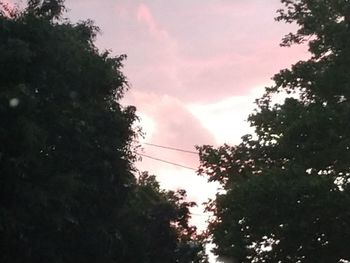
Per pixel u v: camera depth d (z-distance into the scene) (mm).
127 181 17516
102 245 16391
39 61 14008
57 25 15375
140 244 20062
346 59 20484
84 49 16359
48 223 13758
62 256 15680
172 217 25906
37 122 13852
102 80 16312
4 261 13578
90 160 15938
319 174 20297
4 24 13625
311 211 19219
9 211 12688
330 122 19906
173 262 26266
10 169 12445
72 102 15156
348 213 19078
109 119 16719
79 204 15289
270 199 19328
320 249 20922
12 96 12352
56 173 14148
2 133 12312
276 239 21156
